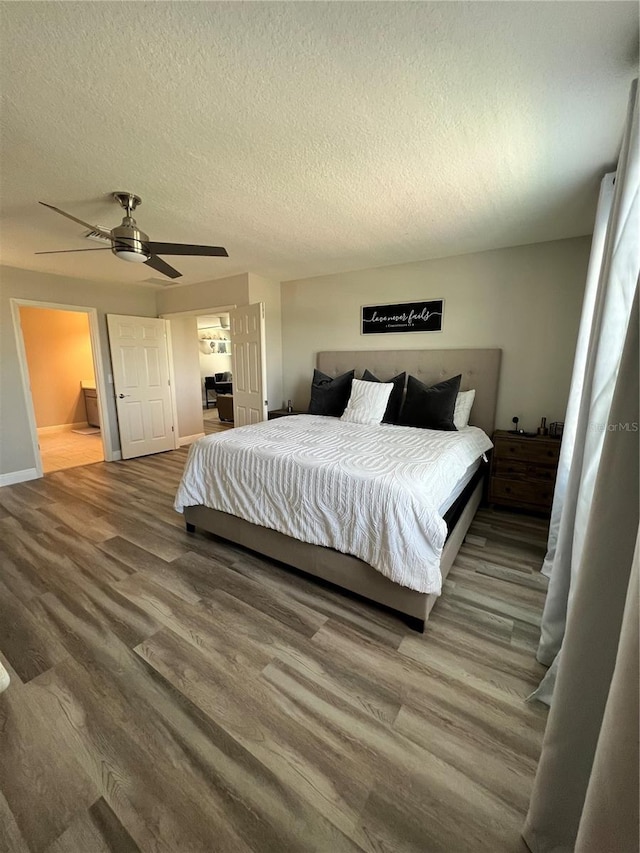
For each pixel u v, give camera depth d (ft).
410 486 5.88
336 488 6.36
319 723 4.40
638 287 2.35
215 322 33.35
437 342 12.25
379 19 3.65
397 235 9.80
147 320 16.72
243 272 13.94
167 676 5.04
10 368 12.96
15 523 9.87
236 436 8.90
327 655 5.40
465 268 11.49
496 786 3.75
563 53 4.00
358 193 7.38
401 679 5.00
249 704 4.64
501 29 3.73
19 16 3.54
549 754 3.07
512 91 4.59
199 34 3.78
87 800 3.62
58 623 6.07
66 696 4.74
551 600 5.14
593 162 6.23
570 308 10.18
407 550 5.60
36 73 4.21
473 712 4.54
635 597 1.91
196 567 7.70
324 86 4.50
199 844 3.30
